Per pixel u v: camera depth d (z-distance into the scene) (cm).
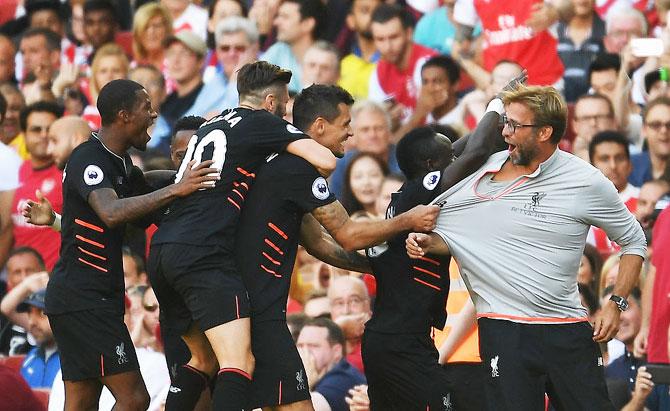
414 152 2539
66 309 2464
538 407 2381
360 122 3900
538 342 2381
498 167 2423
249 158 2369
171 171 2659
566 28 4159
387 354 2483
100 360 2467
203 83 4319
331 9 4475
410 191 2480
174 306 2416
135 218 2375
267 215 2372
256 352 2355
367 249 2522
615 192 2398
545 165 2400
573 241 2394
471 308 2756
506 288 2392
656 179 3619
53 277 2497
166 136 4222
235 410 2277
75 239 2462
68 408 2538
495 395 2395
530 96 2372
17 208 4016
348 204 3762
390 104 4144
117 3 4912
